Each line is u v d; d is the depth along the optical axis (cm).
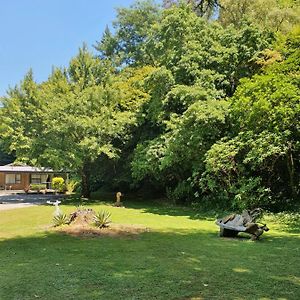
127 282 501
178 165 1781
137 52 3462
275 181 1438
